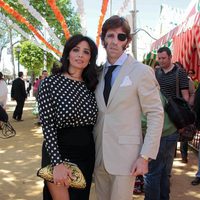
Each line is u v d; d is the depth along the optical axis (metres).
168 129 3.79
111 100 2.81
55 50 10.59
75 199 2.89
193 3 6.89
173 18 11.45
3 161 7.01
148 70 2.81
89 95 2.88
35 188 5.27
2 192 5.09
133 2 9.55
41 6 14.41
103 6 6.84
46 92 2.76
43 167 2.80
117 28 2.85
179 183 5.55
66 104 2.74
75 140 2.79
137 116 2.85
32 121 13.73
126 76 2.79
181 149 6.76
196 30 6.79
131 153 2.80
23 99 14.02
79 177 2.71
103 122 2.87
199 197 4.93
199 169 5.51
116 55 2.89
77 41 2.85
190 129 4.18
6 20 8.75
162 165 3.84
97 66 2.99
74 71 2.88
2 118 4.93
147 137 2.77
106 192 3.04
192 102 5.55
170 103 3.81
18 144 8.83
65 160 2.77
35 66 34.03
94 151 2.94
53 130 2.71
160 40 10.80
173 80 4.98
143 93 2.76
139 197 4.79
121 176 2.80
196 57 8.12
